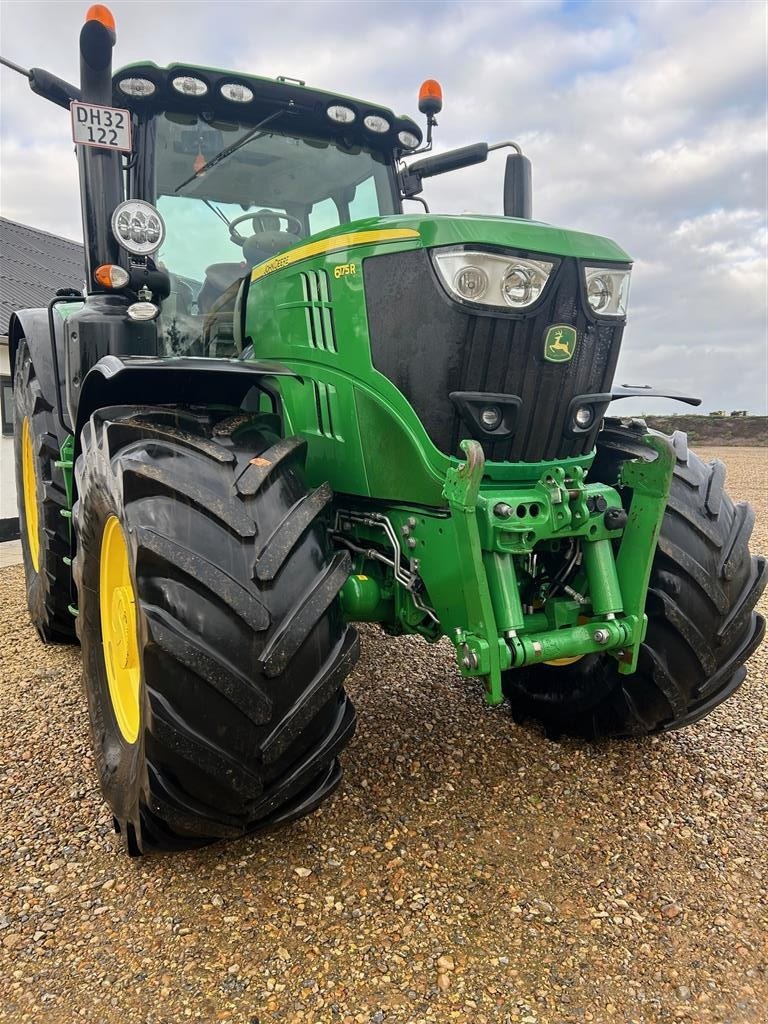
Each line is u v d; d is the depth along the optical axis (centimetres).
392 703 323
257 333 271
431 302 207
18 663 378
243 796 185
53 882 208
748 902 203
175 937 187
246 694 179
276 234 329
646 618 227
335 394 237
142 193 308
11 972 177
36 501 391
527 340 210
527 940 188
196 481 194
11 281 1349
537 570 251
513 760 275
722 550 248
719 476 267
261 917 194
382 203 361
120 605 230
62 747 285
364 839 227
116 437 217
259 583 186
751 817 242
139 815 191
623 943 187
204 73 304
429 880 209
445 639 407
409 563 234
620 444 249
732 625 248
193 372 242
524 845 226
